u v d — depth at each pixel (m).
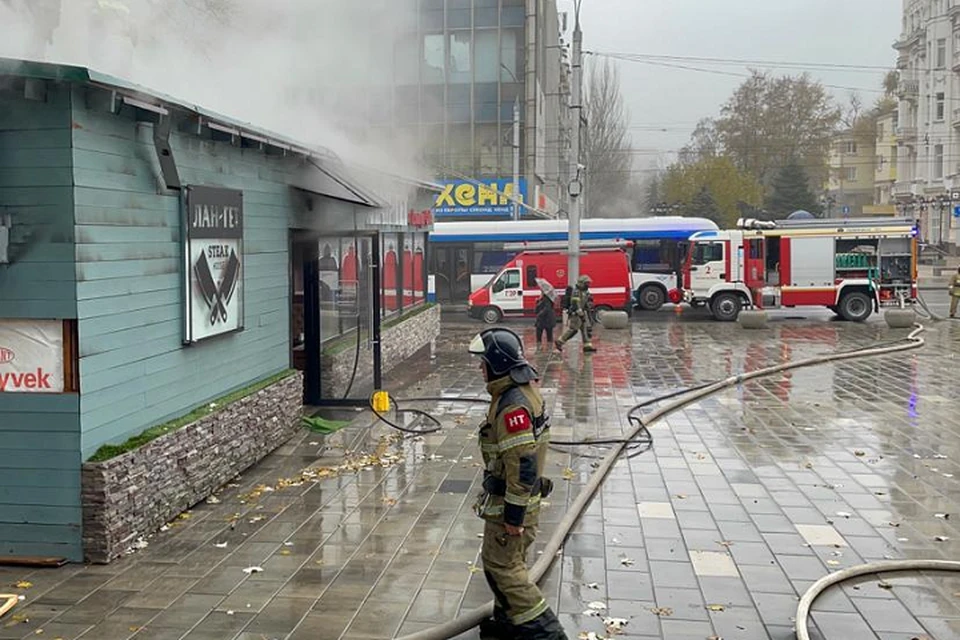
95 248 5.61
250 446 7.91
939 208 51.31
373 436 9.21
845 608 4.93
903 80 57.16
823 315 24.34
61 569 5.46
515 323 23.17
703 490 7.30
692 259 23.09
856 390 12.19
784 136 58.09
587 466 8.07
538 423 4.39
